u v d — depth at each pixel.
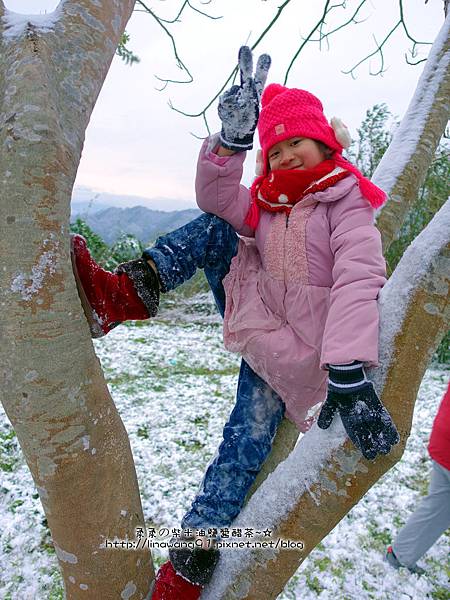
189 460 4.50
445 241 1.16
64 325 1.07
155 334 8.88
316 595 3.03
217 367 7.12
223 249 1.55
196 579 1.27
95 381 1.15
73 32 1.13
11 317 1.04
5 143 1.02
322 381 1.49
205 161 1.43
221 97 1.34
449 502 2.89
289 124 1.57
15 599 3.02
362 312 1.20
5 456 4.43
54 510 1.17
